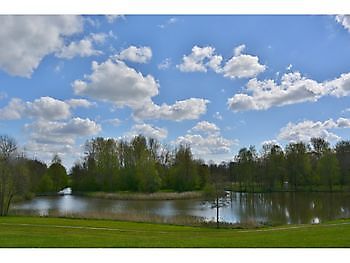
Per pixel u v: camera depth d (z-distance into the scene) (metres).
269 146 91.12
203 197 74.94
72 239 21.59
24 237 22.34
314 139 94.88
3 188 47.84
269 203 61.84
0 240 20.86
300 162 86.31
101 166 90.56
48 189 85.38
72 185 92.25
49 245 19.25
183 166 88.38
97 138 94.19
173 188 88.94
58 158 92.88
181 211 52.12
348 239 19.61
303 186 87.81
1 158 49.94
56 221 36.47
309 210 51.94
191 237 23.34
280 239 20.48
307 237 20.95
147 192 82.06
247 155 91.19
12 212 49.75
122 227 32.53
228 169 93.38
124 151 95.06
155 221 38.31
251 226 35.72
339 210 51.38
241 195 78.31
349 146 87.44
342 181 83.38
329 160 81.69
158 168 92.44
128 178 89.25
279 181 88.69
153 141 99.94
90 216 41.00
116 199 74.06
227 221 41.03
